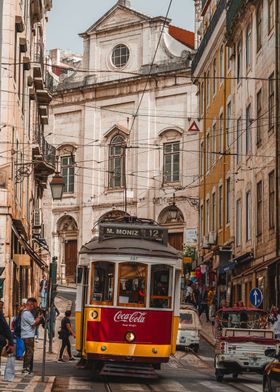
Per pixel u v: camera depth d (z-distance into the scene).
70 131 84.56
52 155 58.22
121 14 82.56
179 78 78.31
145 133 79.69
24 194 46.56
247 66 44.53
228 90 50.03
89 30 84.44
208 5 60.53
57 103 85.31
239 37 46.84
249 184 43.06
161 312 23.41
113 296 23.31
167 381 24.09
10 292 37.12
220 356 24.81
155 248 23.81
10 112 37.62
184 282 58.88
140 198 79.12
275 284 36.03
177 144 78.25
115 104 82.06
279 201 36.50
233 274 46.50
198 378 26.06
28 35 47.47
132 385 22.39
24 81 45.50
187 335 37.50
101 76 83.31
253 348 24.72
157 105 79.62
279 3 37.16
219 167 52.66
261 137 40.41
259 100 41.12
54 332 40.25
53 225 83.81
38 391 18.91
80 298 23.78
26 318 23.42
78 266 24.33
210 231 56.19
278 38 37.19
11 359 21.17
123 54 82.44
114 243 23.83
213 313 49.59
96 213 81.69
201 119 60.66
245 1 43.59
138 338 23.14
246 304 42.09
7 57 37.62
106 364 23.05
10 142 37.47
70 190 83.62
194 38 81.50
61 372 25.80
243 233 44.38
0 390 18.81
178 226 76.75
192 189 76.06
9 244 37.09
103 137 82.50
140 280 23.50
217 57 54.28
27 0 46.41
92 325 23.19
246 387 22.92
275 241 36.53
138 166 79.69
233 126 47.97
